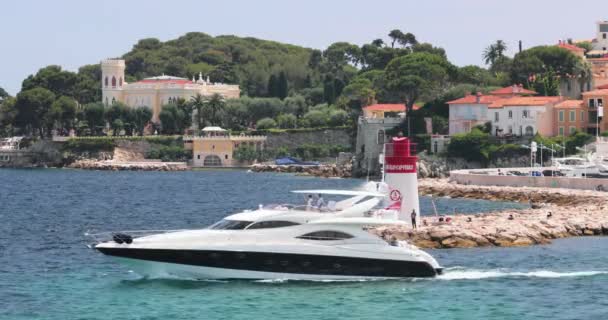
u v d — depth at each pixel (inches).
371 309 3715.6
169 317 3602.4
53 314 3661.4
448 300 3860.7
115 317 3609.7
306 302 3799.2
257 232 4062.5
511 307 3764.8
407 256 4151.1
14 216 7711.6
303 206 4237.2
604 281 4217.5
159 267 4047.7
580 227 5693.9
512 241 5191.9
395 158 5285.4
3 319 3592.5
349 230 4121.6
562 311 3715.6
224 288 4003.4
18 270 4525.1
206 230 4116.6
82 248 5319.9
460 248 5049.2
